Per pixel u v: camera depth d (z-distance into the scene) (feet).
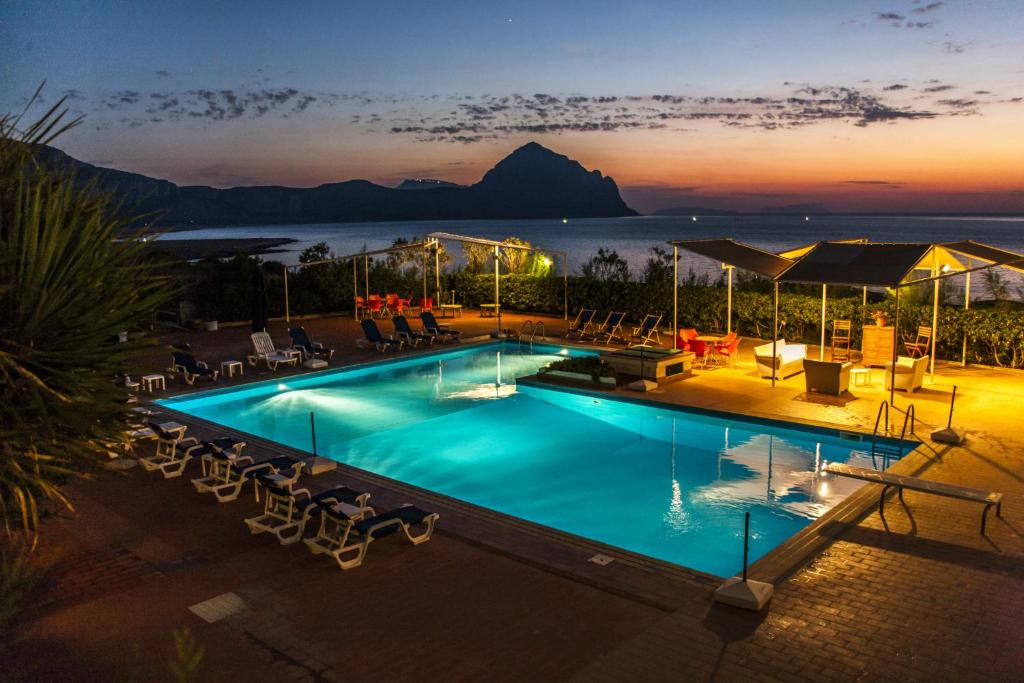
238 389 52.60
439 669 18.08
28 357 12.55
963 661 18.12
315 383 57.16
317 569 23.95
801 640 19.16
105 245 13.87
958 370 53.36
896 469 32.71
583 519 31.40
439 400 52.34
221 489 31.68
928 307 57.06
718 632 19.62
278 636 19.74
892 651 18.61
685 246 56.49
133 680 17.76
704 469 37.29
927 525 26.55
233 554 25.18
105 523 27.96
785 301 65.51
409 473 37.63
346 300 87.86
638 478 36.29
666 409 46.26
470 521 27.96
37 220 12.73
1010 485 30.53
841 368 46.34
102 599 21.93
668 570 23.53
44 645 19.36
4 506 14.28
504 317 84.69
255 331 64.90
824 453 38.86
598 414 48.37
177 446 37.73
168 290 14.52
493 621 20.42
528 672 17.88
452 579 23.11
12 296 12.76
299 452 36.81
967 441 36.73
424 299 86.63
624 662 18.26
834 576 22.77
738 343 63.77
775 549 24.81
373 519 24.86
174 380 53.57
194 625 20.38
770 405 45.16
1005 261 50.42
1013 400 44.73
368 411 49.62
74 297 13.29
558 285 83.97
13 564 23.30
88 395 12.70
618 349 61.77
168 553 25.27
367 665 18.30
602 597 21.81
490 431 44.83
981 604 20.93
